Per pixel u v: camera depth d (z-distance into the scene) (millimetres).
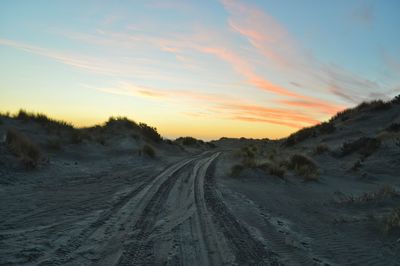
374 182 17734
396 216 8594
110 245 6812
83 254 6254
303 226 9133
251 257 6508
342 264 6344
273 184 16891
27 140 15992
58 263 5773
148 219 8891
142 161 22594
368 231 8375
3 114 21375
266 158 26828
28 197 10234
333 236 8180
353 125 33531
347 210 11062
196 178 16906
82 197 10930
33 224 7766
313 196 14195
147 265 5914
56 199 10352
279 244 7383
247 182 16891
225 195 12953
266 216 9992
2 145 14148
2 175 11969
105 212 9312
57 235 7160
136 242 7066
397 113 31766
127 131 30812
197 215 9523
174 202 11070
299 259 6508
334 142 30078
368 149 23422
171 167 20969
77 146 21328
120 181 14594
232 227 8516
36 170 13844
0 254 5934
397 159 20422
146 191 12633
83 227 7836
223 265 6070
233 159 28406
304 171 19891
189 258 6336
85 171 16266
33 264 5656
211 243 7223
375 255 6805
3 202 9398
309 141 34281
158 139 35406
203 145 54969
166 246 6914
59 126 23094
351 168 21078
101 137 25969
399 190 13898
